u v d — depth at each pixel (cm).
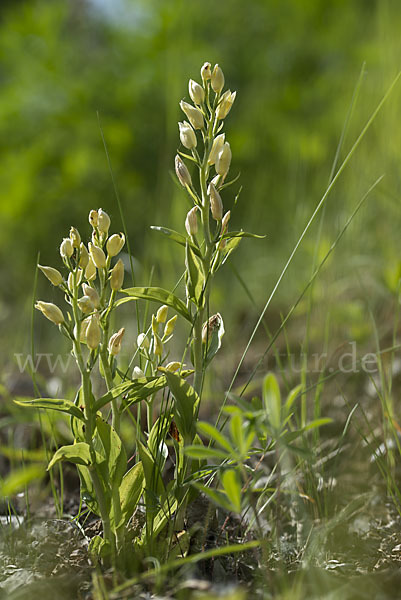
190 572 147
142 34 429
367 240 228
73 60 452
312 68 445
